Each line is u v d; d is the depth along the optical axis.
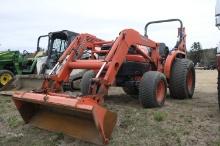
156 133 4.94
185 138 4.72
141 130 5.06
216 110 6.37
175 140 4.66
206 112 6.17
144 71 7.21
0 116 6.53
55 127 5.13
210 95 8.89
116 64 5.51
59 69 5.84
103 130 4.31
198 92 9.70
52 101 4.70
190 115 5.88
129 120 5.51
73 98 4.57
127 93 8.54
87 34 6.80
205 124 5.29
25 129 5.46
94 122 4.34
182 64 7.71
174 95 7.89
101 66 5.39
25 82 9.03
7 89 9.31
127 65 6.98
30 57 14.04
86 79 7.33
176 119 5.60
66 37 11.88
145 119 5.58
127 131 5.05
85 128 4.75
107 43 6.88
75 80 9.47
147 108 6.46
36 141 4.92
